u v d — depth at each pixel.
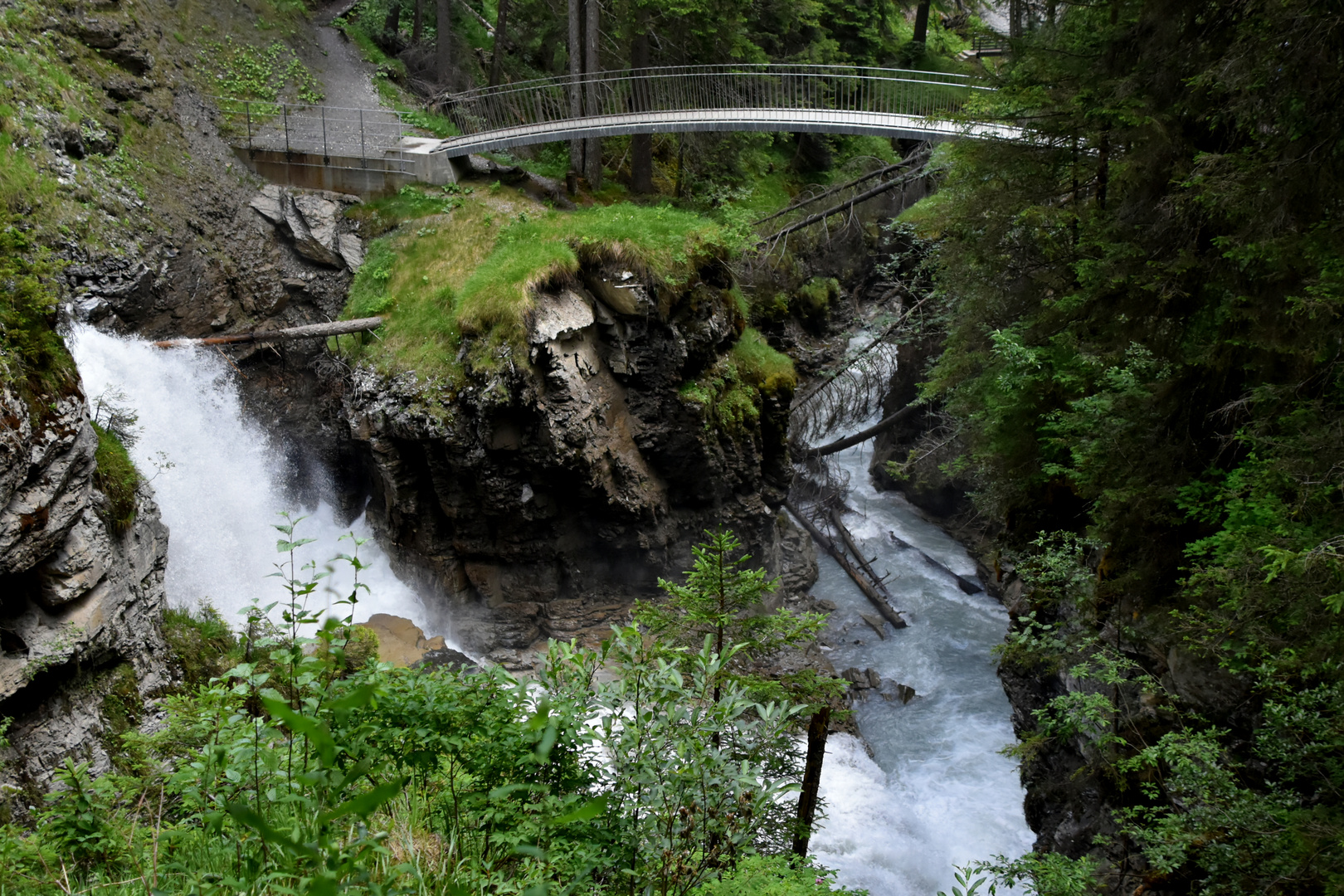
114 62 22.27
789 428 26.86
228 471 20.19
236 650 15.25
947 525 27.06
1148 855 7.75
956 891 7.58
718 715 4.17
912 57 37.19
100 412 16.70
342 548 21.91
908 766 17.70
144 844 4.12
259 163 23.83
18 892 3.91
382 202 23.92
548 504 20.64
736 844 4.11
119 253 19.08
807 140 35.44
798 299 30.41
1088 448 10.76
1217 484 9.66
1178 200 10.60
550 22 30.36
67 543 12.29
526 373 19.03
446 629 21.23
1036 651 11.78
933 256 20.36
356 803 1.62
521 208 23.89
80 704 12.26
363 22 30.69
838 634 22.27
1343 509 7.33
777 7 30.81
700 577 8.27
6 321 12.15
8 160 17.81
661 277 20.30
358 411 20.64
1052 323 13.65
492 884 3.65
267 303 22.47
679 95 26.78
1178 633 9.72
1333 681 7.22
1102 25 13.16
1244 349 9.54
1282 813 6.99
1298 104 8.79
